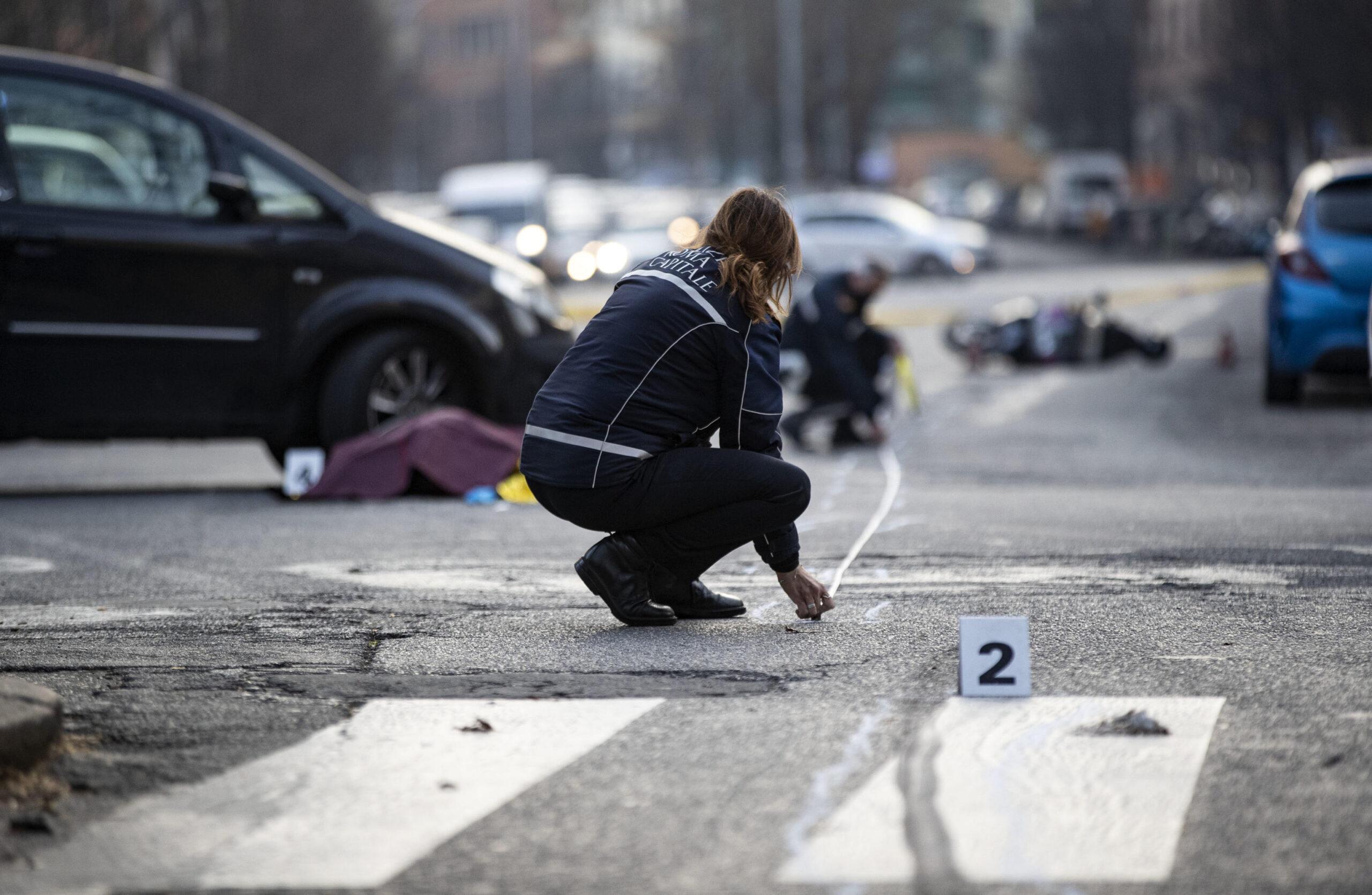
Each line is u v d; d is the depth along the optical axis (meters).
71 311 31.83
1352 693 15.66
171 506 31.36
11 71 32.31
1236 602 20.31
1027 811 12.42
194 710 15.58
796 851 11.73
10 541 26.86
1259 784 13.01
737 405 18.78
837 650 17.77
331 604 20.92
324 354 33.62
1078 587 21.45
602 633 18.84
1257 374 65.44
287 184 33.34
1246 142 184.25
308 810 12.77
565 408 18.72
